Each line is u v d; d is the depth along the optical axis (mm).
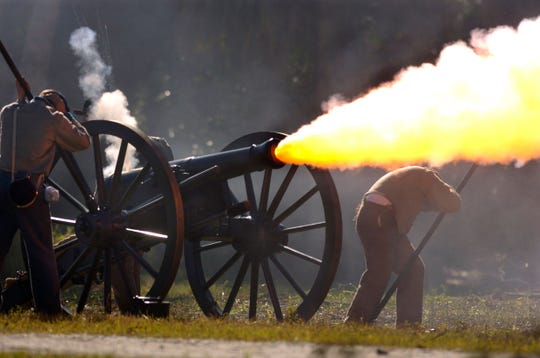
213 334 22016
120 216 30641
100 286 45406
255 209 33562
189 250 35125
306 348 19828
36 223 27875
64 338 21234
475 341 21844
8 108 28156
